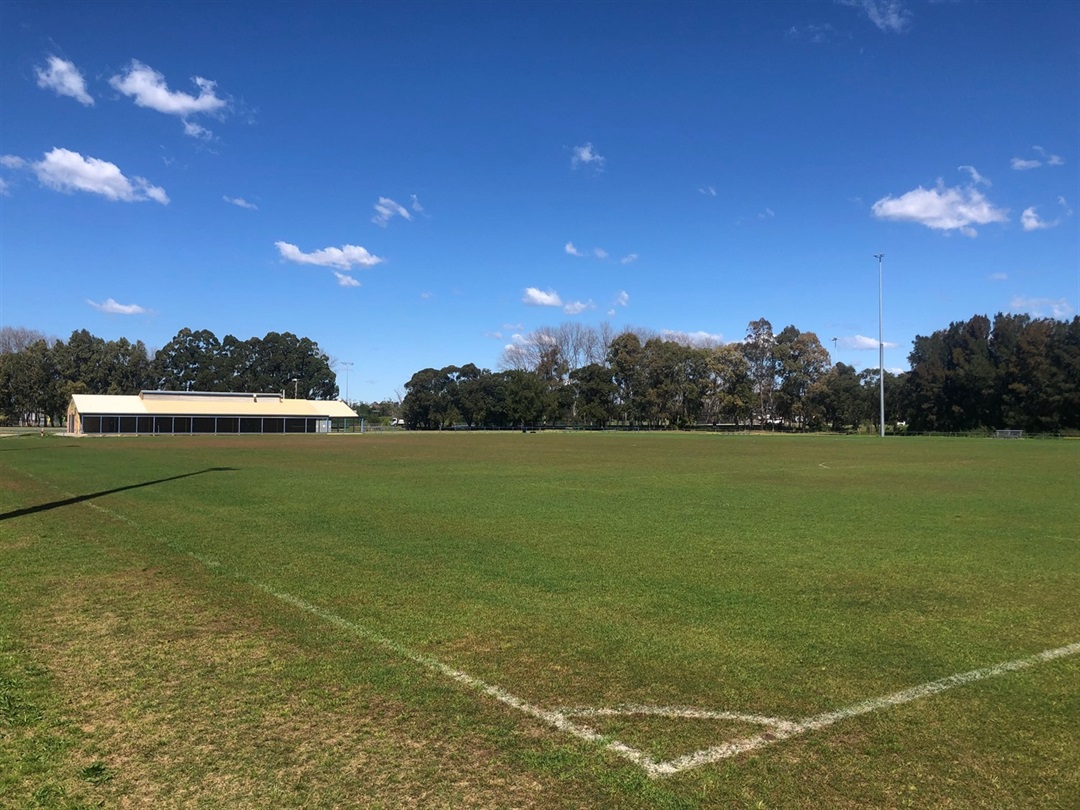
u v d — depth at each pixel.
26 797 3.53
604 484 20.38
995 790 3.69
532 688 5.00
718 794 3.62
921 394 90.25
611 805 3.50
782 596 7.69
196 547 10.30
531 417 102.94
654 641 6.09
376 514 13.84
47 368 107.00
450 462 30.17
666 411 101.75
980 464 30.06
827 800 3.57
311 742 4.13
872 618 6.87
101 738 4.18
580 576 8.57
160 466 27.11
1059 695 4.99
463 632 6.29
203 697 4.78
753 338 103.56
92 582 8.12
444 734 4.25
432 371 115.81
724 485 20.25
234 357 126.62
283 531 11.77
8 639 6.04
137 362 114.69
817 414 96.44
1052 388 78.06
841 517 13.80
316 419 95.88
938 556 9.95
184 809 3.42
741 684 5.13
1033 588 8.10
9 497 16.64
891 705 4.78
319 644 5.93
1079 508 15.37
